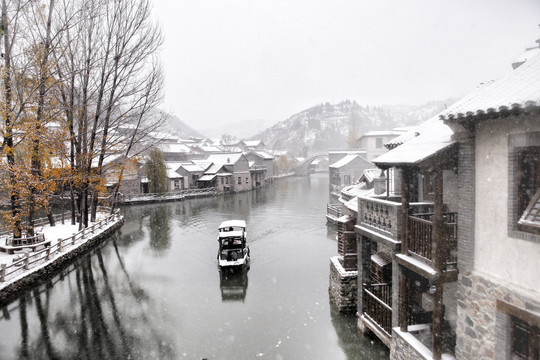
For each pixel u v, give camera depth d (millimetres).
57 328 13469
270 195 58000
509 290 6223
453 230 7773
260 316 14219
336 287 14672
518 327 6352
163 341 12414
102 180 26297
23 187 20469
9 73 18438
